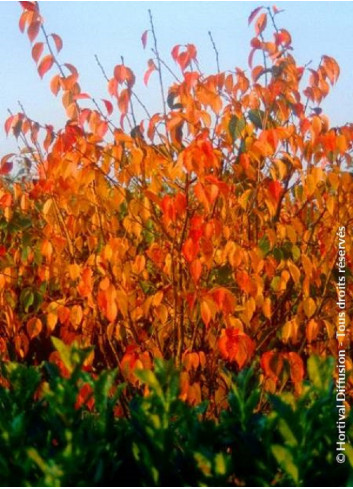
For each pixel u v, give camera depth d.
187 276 3.61
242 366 3.56
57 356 3.49
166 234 3.53
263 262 3.45
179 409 2.64
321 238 3.62
